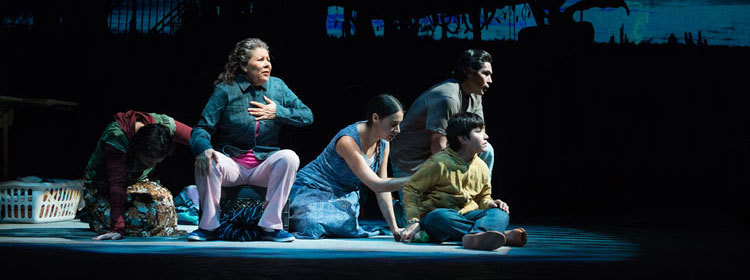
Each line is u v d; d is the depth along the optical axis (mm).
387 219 3834
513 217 6551
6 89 10625
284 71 11133
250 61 3824
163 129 3760
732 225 5613
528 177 9742
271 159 3676
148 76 10977
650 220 6133
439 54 11312
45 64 10758
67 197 4902
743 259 3062
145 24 11141
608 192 9094
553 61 10781
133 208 3793
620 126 10602
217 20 11219
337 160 4020
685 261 2941
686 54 10797
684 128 10547
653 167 10266
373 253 3062
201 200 3615
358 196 4180
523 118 10789
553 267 2658
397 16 11328
